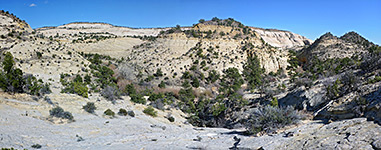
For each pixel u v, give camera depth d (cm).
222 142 1622
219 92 5181
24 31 5466
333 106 1828
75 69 4328
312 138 1254
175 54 7875
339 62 5494
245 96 4219
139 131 1977
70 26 19750
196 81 5719
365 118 1393
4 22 5288
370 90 1725
